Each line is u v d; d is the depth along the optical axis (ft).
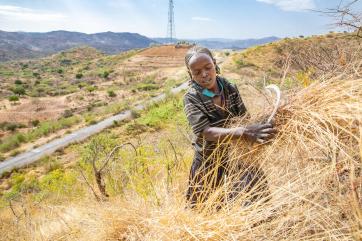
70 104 205.36
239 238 5.46
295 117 6.04
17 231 10.43
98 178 10.37
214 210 6.40
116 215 7.54
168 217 6.63
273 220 5.52
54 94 251.39
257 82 7.69
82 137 94.58
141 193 8.38
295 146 5.90
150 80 268.00
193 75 7.36
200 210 6.62
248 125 6.63
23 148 97.19
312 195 5.36
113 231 7.30
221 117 7.43
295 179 5.72
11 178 69.92
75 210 9.27
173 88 131.34
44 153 88.38
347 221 4.75
